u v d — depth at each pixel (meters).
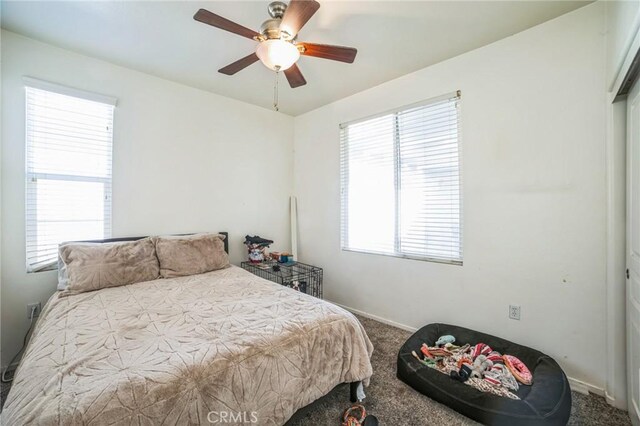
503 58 2.08
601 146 1.72
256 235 3.45
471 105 2.24
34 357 1.14
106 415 0.87
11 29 1.94
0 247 1.94
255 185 3.44
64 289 1.93
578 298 1.81
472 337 2.12
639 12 1.14
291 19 1.40
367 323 2.84
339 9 1.75
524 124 2.00
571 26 1.80
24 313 2.03
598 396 1.72
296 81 2.06
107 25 1.91
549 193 1.90
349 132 3.19
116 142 2.45
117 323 1.44
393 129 2.77
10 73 1.97
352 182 3.16
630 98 1.54
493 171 2.14
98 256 2.08
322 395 1.41
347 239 3.22
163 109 2.72
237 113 3.27
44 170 2.12
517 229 2.04
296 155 3.82
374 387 1.81
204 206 3.01
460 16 1.83
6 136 1.96
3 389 1.82
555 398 1.44
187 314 1.56
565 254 1.85
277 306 1.70
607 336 1.71
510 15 1.82
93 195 2.35
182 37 2.05
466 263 2.29
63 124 2.20
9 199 1.97
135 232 2.55
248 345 1.24
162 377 1.01
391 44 2.14
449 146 2.39
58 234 2.18
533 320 1.98
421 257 2.58
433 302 2.50
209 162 3.04
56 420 0.81
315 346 1.42
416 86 2.57
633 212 1.51
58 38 2.05
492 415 1.44
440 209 2.46
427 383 1.70
